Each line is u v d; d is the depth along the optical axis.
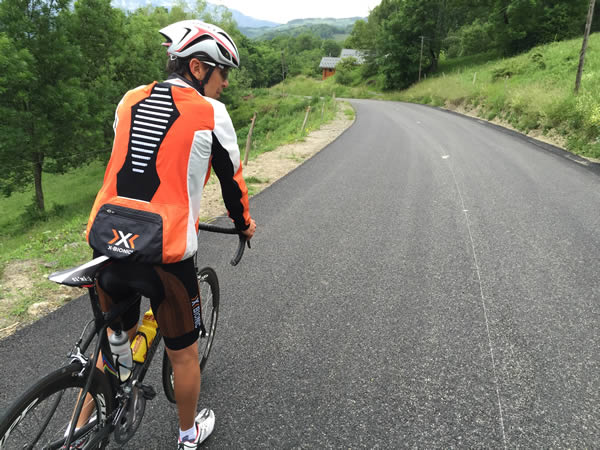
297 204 6.38
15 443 1.34
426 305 3.39
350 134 15.86
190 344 1.71
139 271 1.51
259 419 2.18
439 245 4.68
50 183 25.59
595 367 2.61
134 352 1.82
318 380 2.49
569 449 2.00
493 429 2.12
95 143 17.45
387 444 2.03
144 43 24.81
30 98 15.26
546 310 3.29
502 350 2.79
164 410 2.22
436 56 57.34
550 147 12.05
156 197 1.48
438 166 9.35
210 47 1.61
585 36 15.51
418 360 2.69
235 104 44.16
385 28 57.50
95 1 18.94
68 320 3.04
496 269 4.05
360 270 4.04
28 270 3.96
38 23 15.68
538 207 6.11
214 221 5.57
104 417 1.64
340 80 76.50
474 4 58.03
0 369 2.47
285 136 18.02
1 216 20.05
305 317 3.20
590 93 14.12
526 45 46.84
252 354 2.73
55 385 1.38
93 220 1.52
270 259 4.29
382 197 6.77
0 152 14.47
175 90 1.54
